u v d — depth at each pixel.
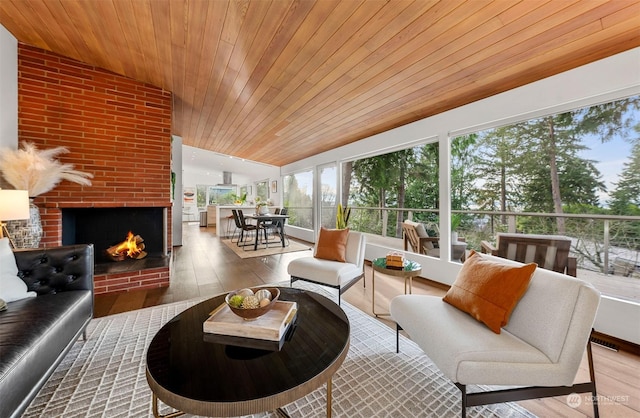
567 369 1.12
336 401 1.33
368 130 4.13
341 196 5.34
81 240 3.26
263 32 2.11
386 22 1.86
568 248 2.26
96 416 1.23
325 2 1.75
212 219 9.94
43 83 2.68
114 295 2.79
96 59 2.79
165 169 3.36
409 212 3.88
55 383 1.44
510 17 1.69
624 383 1.46
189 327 1.33
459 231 3.11
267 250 5.35
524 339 1.27
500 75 2.32
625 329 1.83
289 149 5.98
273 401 0.88
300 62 2.47
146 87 3.23
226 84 3.14
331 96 3.11
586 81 2.03
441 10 1.71
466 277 1.59
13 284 1.60
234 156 7.85
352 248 2.90
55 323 1.38
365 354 1.75
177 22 2.11
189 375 0.97
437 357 1.25
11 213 1.91
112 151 3.02
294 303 1.51
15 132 2.53
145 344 1.85
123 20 2.15
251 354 1.10
